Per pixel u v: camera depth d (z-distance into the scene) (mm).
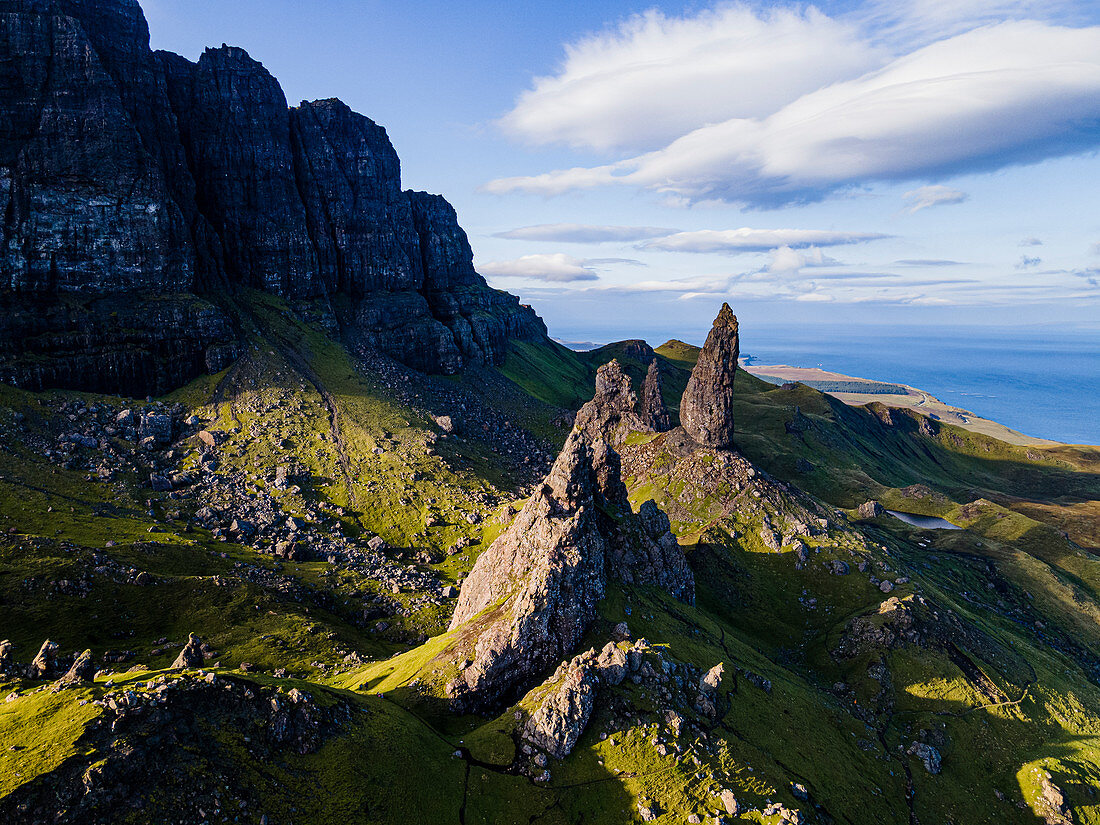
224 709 78750
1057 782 127500
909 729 139750
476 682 107312
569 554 125500
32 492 168625
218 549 172500
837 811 100062
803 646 172750
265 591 156250
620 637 120562
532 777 91188
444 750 93750
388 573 183125
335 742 83625
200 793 68500
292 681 90812
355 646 144500
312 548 188125
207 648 132500
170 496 192375
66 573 138750
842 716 135375
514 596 122375
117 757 66438
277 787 74000
